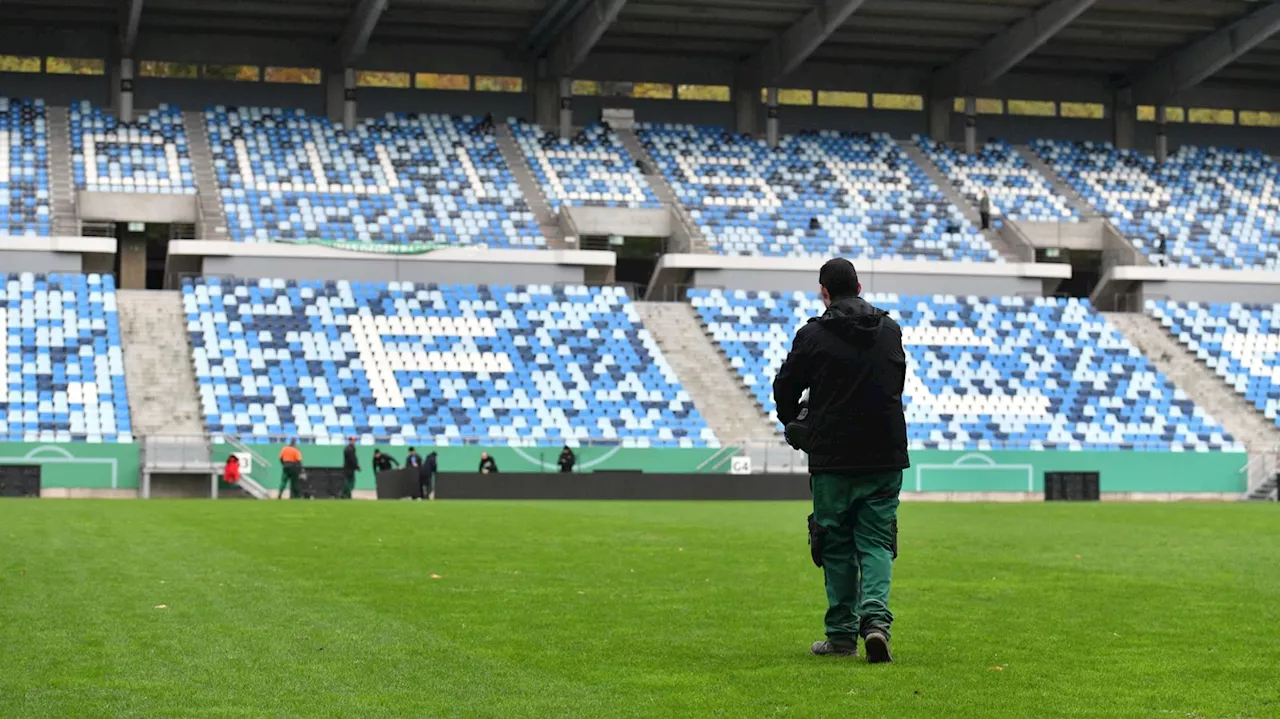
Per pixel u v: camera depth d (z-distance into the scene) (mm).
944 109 59781
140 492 37969
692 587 11914
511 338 45438
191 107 53531
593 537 18328
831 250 51844
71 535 17828
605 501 33531
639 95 57875
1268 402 48125
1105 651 8438
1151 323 51156
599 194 52875
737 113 58312
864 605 7980
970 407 45844
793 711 6574
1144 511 28781
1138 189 58000
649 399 44000
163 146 50875
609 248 55094
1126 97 60906
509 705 6715
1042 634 9172
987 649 8500
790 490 36344
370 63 55156
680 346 46875
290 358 42875
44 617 9703
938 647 8586
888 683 7309
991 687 7215
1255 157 61188
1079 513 27484
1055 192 57094
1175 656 8250
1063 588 12031
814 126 59000
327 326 44406
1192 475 44719
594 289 48219
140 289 49156
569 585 12070
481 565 13977
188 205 48625
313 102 54500
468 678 7441
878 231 53188
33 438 38312
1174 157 60469
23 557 14422
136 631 9070
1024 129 60625
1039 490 43812
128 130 51281
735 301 48938
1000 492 43562
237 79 54062
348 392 42125
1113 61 59094
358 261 47094
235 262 46188
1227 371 49219
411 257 47594
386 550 15844
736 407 44781
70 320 42750
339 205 49938
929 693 7039
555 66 55219
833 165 56812
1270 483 44781
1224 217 56938
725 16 52969
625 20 53406
